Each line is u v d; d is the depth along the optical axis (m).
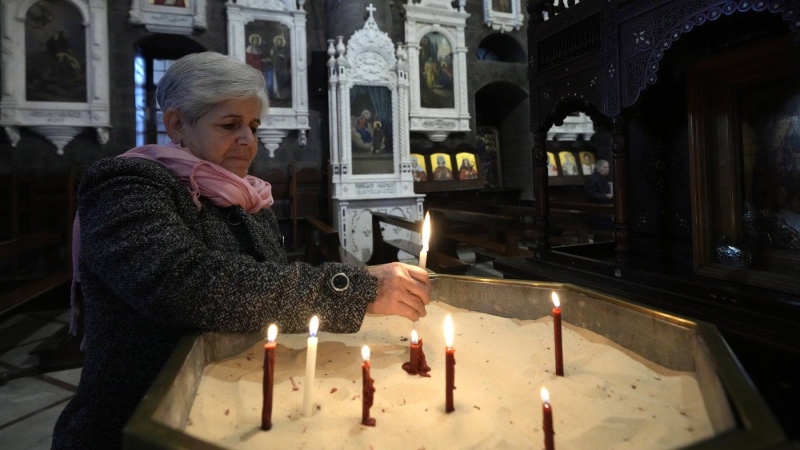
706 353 0.69
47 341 3.36
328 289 0.92
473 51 8.07
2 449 2.07
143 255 0.81
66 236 5.45
